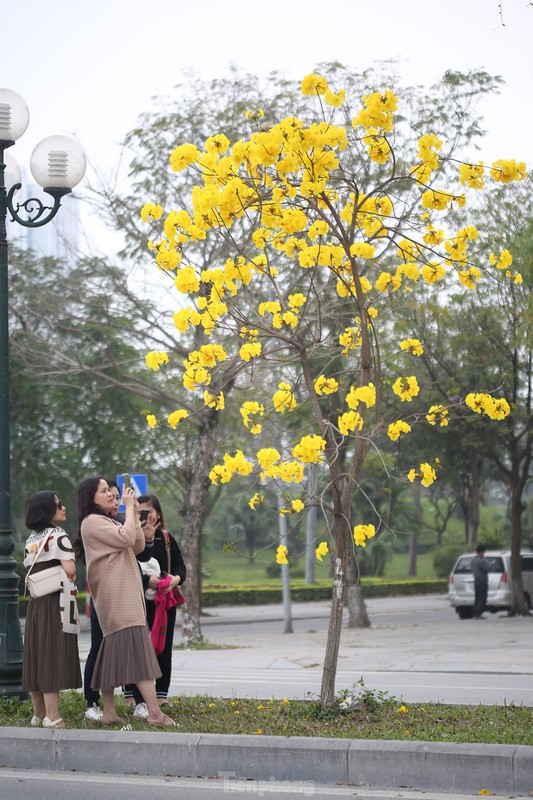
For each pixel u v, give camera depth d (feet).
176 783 22.16
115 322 81.15
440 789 21.25
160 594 29.09
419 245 29.66
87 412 103.14
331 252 28.81
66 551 26.13
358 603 92.73
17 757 24.00
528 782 20.75
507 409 27.58
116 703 30.12
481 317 82.64
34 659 25.84
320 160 26.55
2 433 30.30
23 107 31.58
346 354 30.96
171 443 104.37
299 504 27.50
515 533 97.50
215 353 28.04
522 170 27.89
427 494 171.73
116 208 74.23
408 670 51.19
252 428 29.32
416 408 85.92
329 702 27.45
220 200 27.40
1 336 30.55
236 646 72.23
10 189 31.81
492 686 41.57
